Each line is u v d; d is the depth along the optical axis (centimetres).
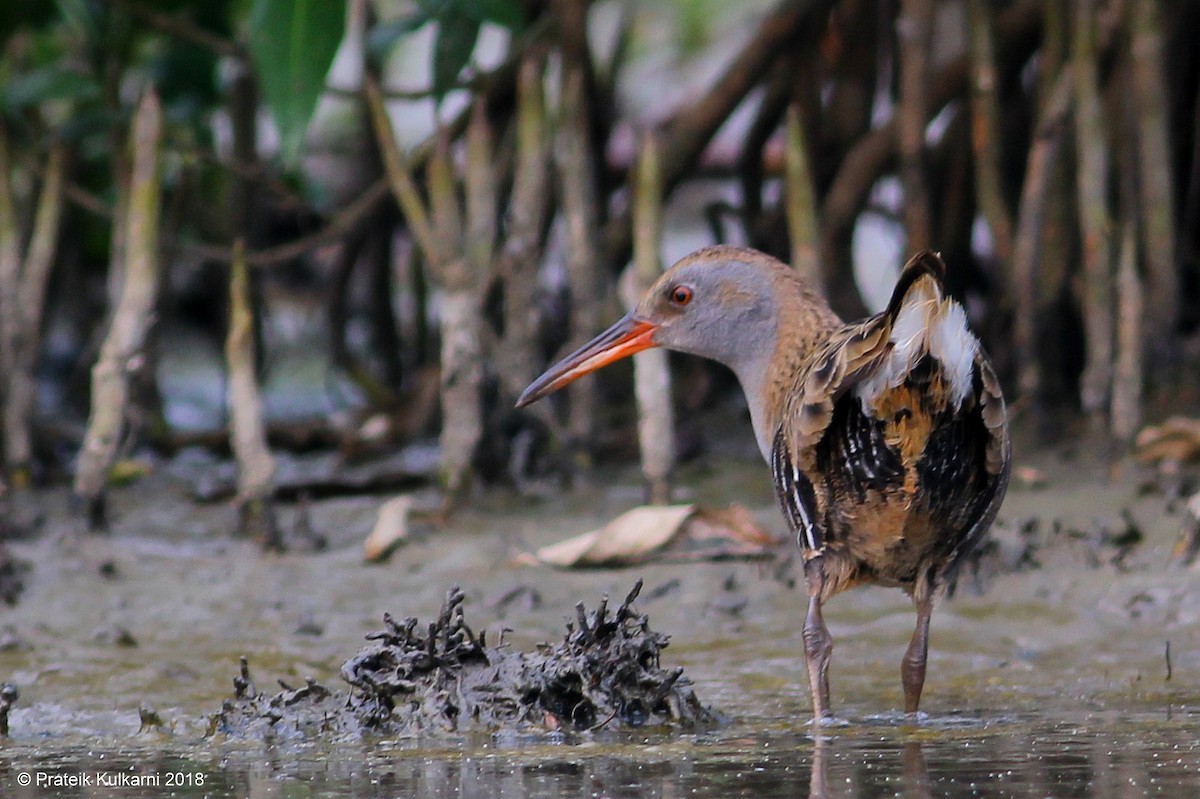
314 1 1027
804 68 1444
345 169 1823
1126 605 894
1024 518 1038
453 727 718
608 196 1502
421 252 1585
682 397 1436
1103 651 832
